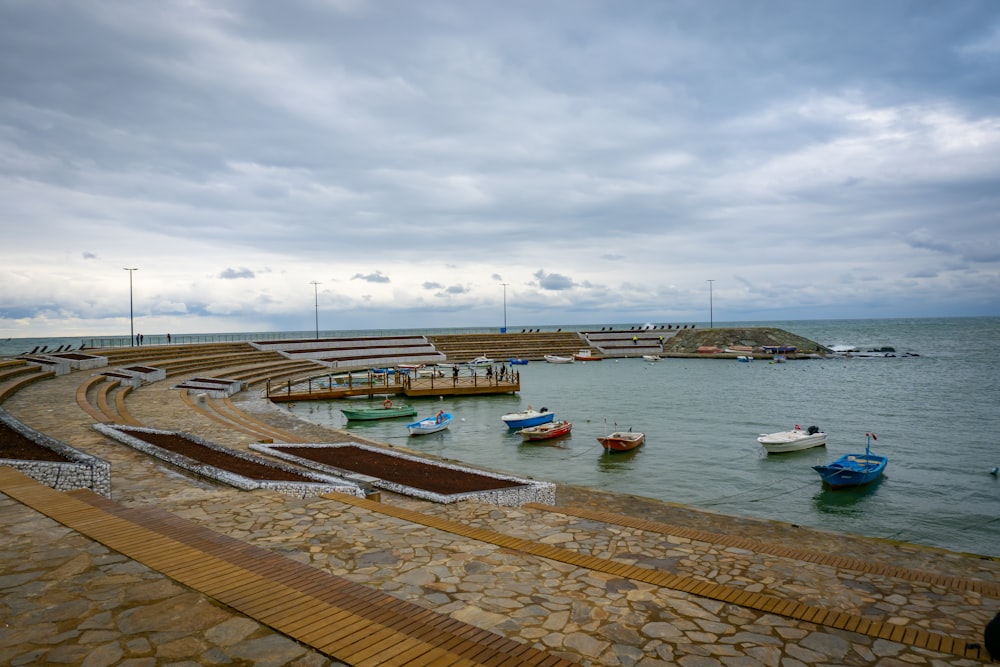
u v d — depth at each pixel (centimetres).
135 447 1945
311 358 8144
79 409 2855
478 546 1050
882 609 880
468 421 4334
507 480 1847
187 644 588
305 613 670
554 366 9194
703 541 1177
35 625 620
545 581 904
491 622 766
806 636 748
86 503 1081
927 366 8600
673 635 743
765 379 7081
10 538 893
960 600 917
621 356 10988
